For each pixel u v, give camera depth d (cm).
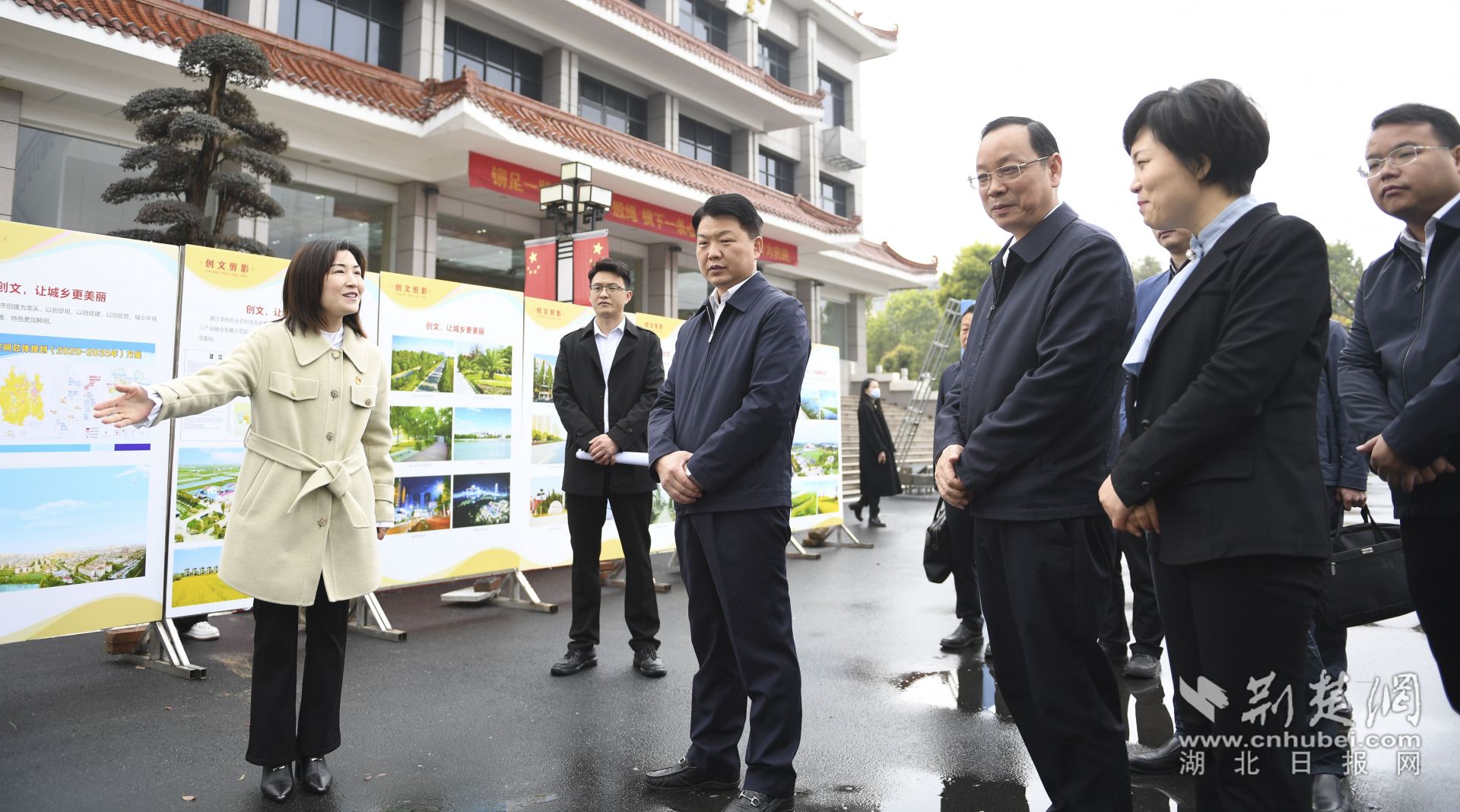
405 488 552
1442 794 281
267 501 281
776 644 278
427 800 281
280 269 489
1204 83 200
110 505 422
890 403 2391
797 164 2347
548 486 639
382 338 545
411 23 1409
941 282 4272
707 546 283
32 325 397
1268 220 189
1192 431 181
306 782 285
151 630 444
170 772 302
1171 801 289
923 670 441
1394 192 250
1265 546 176
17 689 398
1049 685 231
